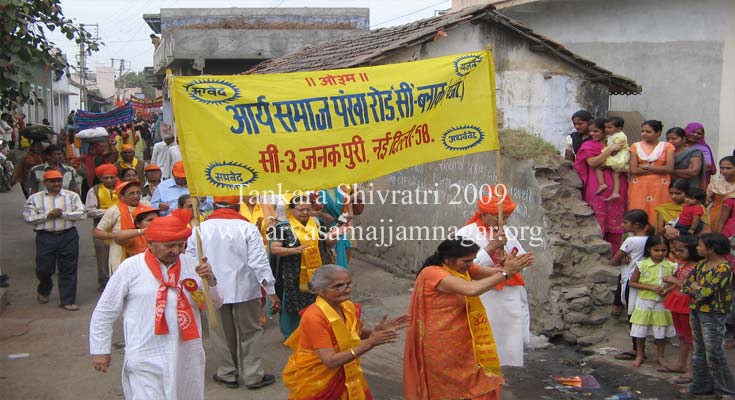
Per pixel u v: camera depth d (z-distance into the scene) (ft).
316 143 17.87
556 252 25.52
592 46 42.60
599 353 24.26
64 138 74.54
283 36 79.25
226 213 21.39
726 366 20.26
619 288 25.53
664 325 22.62
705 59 37.40
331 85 18.04
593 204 28.40
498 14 31.68
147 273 15.43
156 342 15.30
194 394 16.10
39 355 24.39
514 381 22.18
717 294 20.01
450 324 16.92
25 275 35.96
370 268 36.65
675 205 26.71
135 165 44.57
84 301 31.55
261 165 17.48
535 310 26.48
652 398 20.75
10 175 64.08
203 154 17.03
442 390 16.98
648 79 39.96
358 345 15.31
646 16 39.73
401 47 32.48
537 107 33.42
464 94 19.01
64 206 29.94
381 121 18.33
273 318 28.99
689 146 29.50
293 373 15.53
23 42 33.91
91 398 20.85
